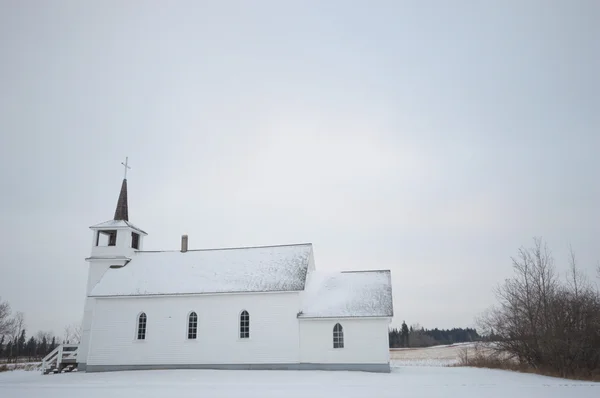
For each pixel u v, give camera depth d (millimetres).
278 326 37406
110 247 44656
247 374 32844
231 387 25172
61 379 31891
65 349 66500
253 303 38312
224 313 38562
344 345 36188
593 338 31953
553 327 33562
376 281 40344
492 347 41656
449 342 124500
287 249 43531
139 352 38906
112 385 26938
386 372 35031
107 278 42156
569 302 34031
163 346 38688
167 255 45062
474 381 28266
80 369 40656
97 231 45281
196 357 38000
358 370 35594
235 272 41156
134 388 25234
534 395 22156
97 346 39562
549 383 27391
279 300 37938
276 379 29328
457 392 23094
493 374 33656
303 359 36469
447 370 38156
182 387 25359
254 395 21984
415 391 23469
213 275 41062
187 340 38500
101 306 40312
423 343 115562
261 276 39938
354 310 36750
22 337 100750
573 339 31891
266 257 42844
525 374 33969
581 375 30766
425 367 43031
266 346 37188
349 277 41406
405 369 39562
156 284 40750
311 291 40250
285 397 21297
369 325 36219
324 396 21578
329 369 35969
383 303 37219
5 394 23344
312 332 36875
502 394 22422
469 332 124938
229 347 37719
